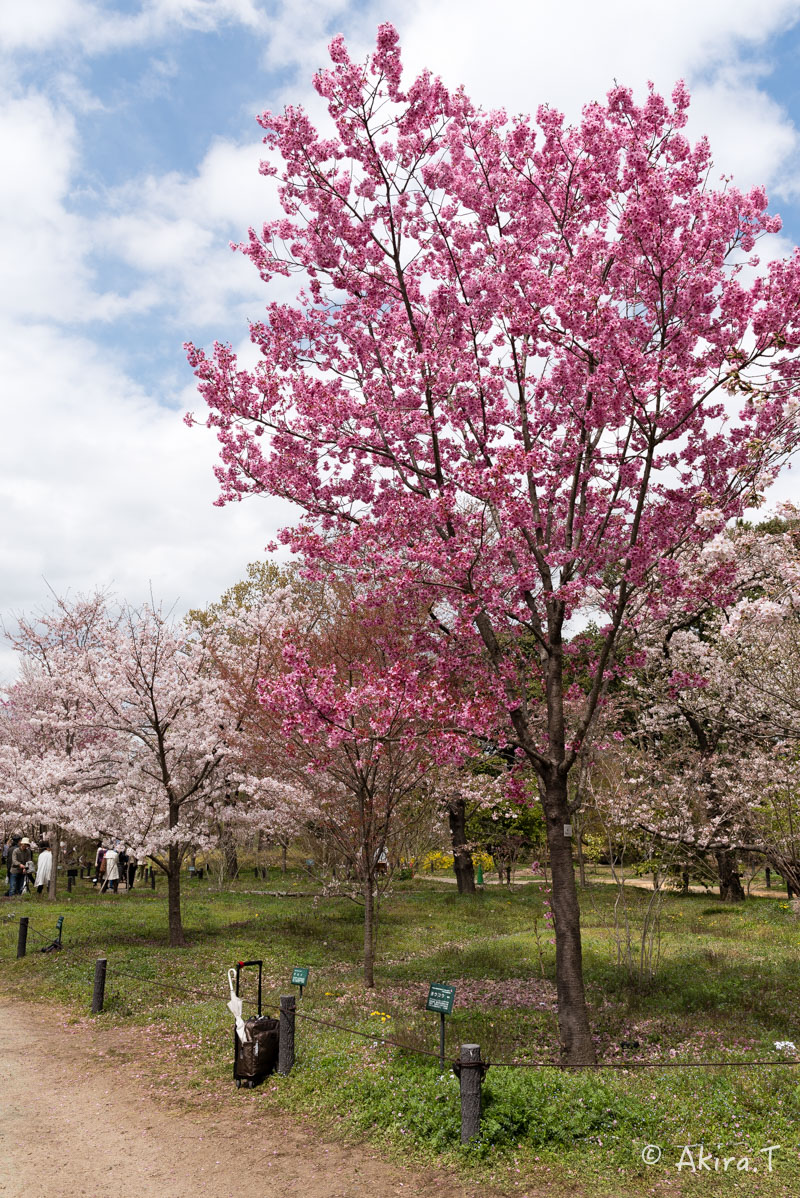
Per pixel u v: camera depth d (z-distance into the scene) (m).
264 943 15.52
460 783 17.44
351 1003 10.34
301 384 10.11
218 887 27.34
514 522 8.51
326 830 15.34
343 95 9.12
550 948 14.85
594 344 7.91
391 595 10.16
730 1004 10.14
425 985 11.86
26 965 13.59
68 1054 8.66
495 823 26.78
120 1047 8.87
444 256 10.56
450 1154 5.80
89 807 16.12
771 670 11.15
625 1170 5.46
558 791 9.05
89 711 17.50
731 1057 7.84
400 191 9.93
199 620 29.12
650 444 8.27
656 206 7.98
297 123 9.52
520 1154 5.75
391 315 10.56
